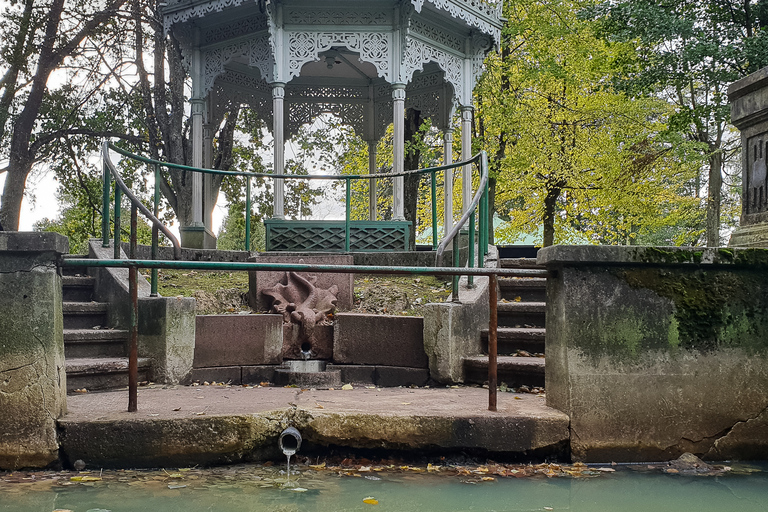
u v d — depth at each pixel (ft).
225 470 12.37
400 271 13.30
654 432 13.48
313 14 34.40
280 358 21.38
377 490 11.34
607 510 10.45
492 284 13.97
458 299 19.71
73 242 80.43
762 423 13.74
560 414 13.47
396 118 34.30
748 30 50.47
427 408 13.94
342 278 24.20
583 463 13.21
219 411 13.01
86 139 63.93
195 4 35.53
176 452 12.37
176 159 53.72
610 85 51.57
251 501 10.55
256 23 35.45
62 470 12.16
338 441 13.06
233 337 20.72
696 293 13.87
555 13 57.93
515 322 21.11
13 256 12.30
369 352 20.90
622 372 13.52
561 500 10.93
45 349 12.26
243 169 67.97
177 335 18.49
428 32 36.35
